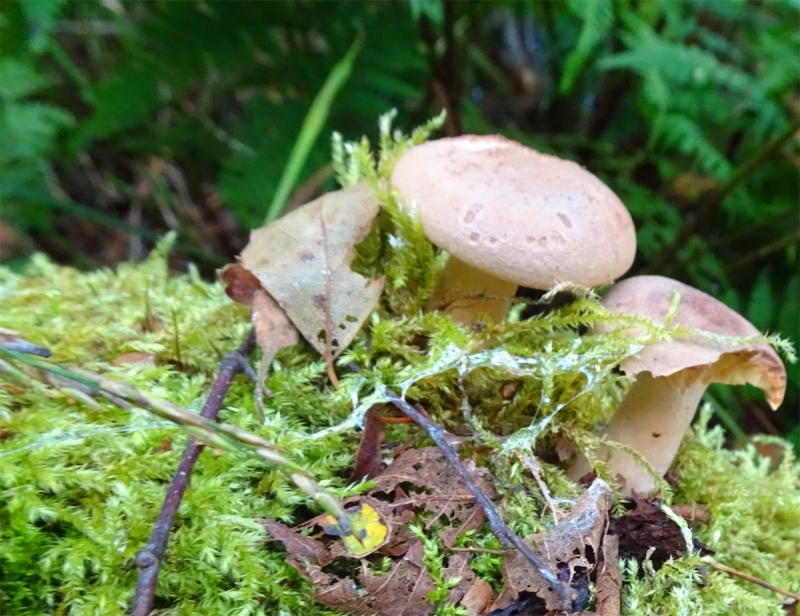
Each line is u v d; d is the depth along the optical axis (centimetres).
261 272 15
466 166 15
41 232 36
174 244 31
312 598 13
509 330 16
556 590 12
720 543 16
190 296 19
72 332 16
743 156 34
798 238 30
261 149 29
